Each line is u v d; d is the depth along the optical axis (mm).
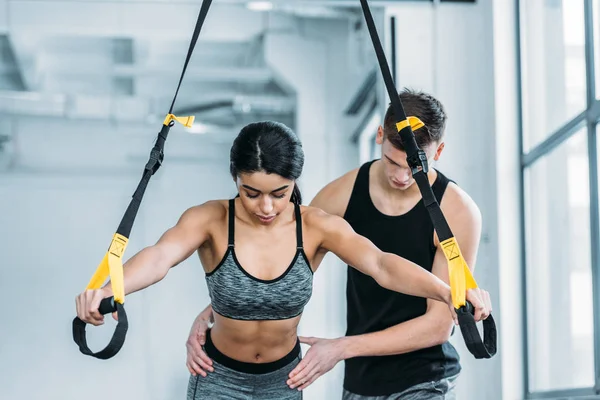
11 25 8125
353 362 2967
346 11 8406
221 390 2639
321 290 9406
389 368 2891
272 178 2303
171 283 10547
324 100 9836
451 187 2912
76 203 11023
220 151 11227
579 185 4285
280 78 9758
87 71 10219
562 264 4520
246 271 2471
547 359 4734
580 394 4258
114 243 2172
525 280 4992
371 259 2451
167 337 10453
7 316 10727
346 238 2516
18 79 10523
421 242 2865
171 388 10516
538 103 4895
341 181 3002
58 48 9578
